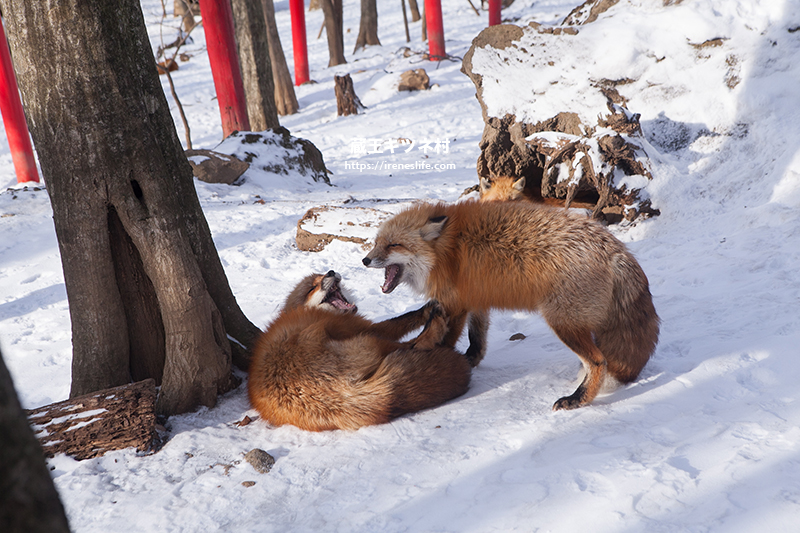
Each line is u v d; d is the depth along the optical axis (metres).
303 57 29.41
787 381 3.33
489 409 3.68
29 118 3.87
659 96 9.45
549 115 9.84
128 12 3.97
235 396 4.45
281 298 7.22
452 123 22.08
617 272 3.62
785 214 6.73
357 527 2.54
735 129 8.80
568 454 2.88
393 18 43.50
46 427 3.60
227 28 18.55
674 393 3.45
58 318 7.10
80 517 2.94
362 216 9.13
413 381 3.73
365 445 3.38
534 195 10.08
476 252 3.82
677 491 2.40
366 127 22.62
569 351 4.66
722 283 5.57
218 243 9.60
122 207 3.96
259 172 14.52
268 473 3.20
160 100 4.29
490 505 2.54
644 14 10.02
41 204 12.11
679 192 8.33
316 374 3.67
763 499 2.25
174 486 3.17
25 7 3.60
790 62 8.72
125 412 3.67
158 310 4.46
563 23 12.01
